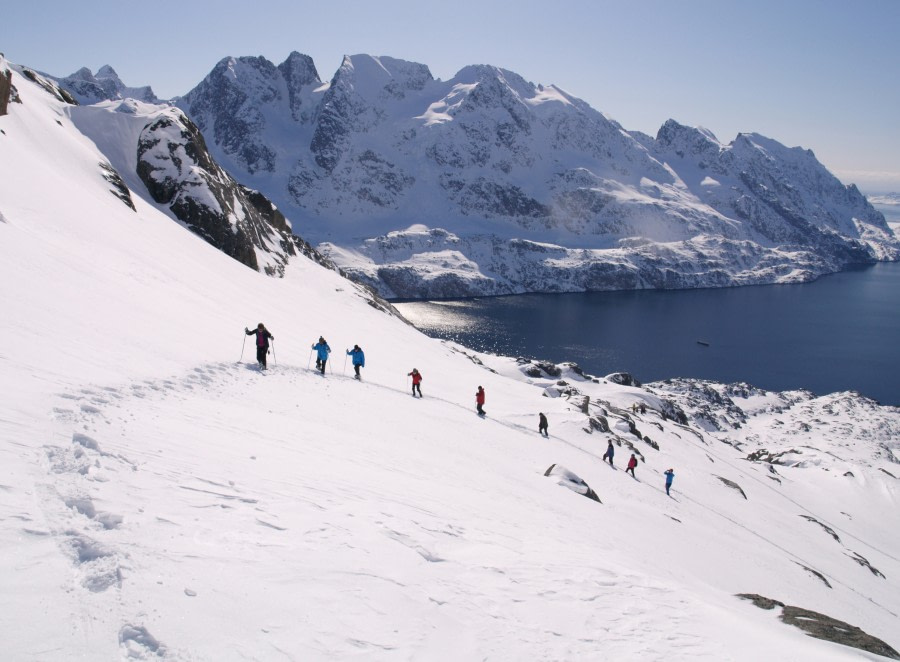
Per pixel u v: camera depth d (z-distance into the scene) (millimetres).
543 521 14250
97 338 15195
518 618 6383
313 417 16703
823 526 48219
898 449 123812
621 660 5824
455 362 62312
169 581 4723
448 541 8680
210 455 9094
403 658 4758
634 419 59969
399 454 15711
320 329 47719
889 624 24281
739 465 68562
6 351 10891
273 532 6535
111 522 5387
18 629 3590
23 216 24391
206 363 18547
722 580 18234
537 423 37562
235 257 63219
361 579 6000
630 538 17578
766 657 6273
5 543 4457
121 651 3750
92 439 7492
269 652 4242
